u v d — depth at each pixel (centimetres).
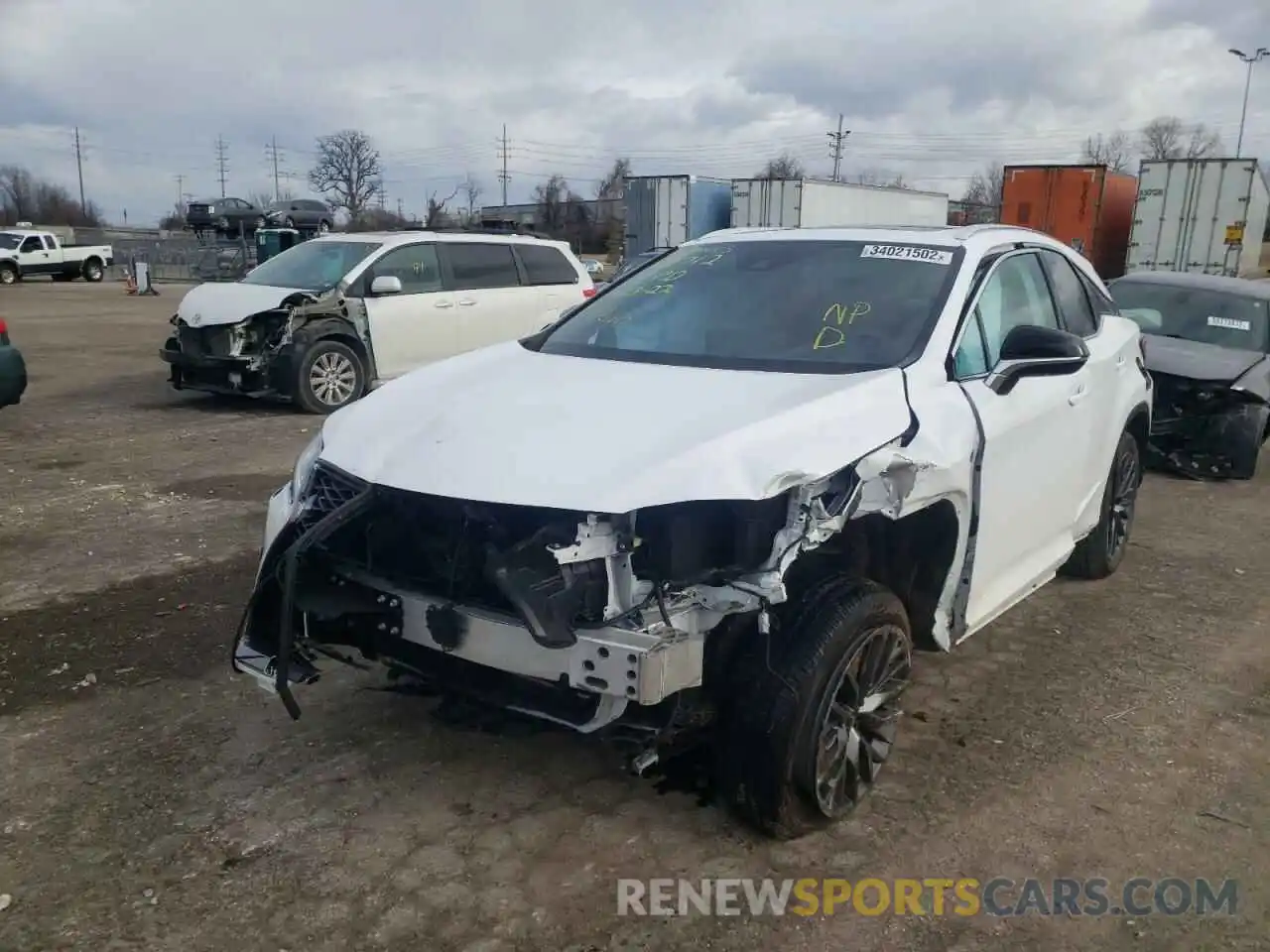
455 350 1171
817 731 310
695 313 416
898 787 361
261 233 2753
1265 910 300
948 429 347
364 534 326
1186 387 834
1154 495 806
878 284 404
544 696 295
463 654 295
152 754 374
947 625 381
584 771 367
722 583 286
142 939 279
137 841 322
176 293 3341
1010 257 442
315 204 4156
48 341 1781
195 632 484
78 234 5116
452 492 293
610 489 280
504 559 281
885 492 313
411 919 289
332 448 336
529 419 321
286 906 293
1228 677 460
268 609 337
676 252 482
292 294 1070
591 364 384
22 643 469
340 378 1088
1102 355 495
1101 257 2358
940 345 370
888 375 348
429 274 1151
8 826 328
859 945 283
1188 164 2095
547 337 440
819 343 379
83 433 960
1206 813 350
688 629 280
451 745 383
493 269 1208
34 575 557
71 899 295
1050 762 382
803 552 294
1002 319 421
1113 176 2317
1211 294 944
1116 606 548
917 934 288
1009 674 458
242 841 323
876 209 2703
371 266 1109
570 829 332
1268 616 538
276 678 308
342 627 325
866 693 335
